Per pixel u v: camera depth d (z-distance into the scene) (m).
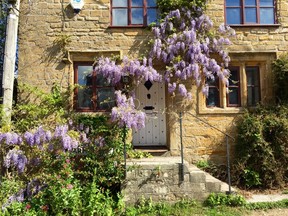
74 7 9.07
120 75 8.70
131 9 9.34
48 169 6.95
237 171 8.27
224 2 9.39
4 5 10.23
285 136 8.30
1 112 7.50
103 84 9.09
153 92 9.58
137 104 9.45
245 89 9.23
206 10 9.26
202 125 9.02
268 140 8.41
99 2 9.21
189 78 9.09
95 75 9.09
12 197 6.33
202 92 8.95
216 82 9.30
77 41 9.05
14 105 9.05
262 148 8.19
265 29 9.32
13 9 8.14
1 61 11.75
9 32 8.05
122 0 9.38
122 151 7.66
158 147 9.30
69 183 6.29
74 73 9.08
